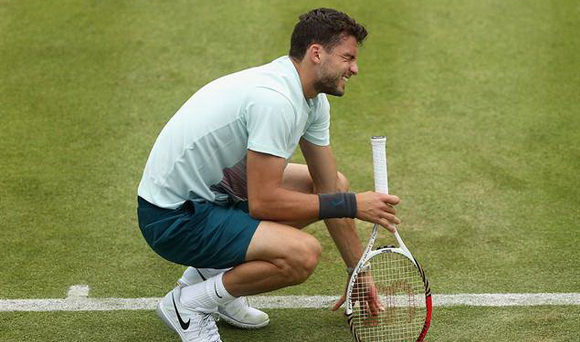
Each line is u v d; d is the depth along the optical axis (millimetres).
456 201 21375
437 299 17406
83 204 21359
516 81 26953
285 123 14547
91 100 26125
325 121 15914
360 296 16000
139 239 19938
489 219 20562
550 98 26125
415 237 19906
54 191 21906
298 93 14789
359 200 15016
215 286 15258
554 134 24359
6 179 22438
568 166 22844
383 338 16188
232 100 14820
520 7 30688
